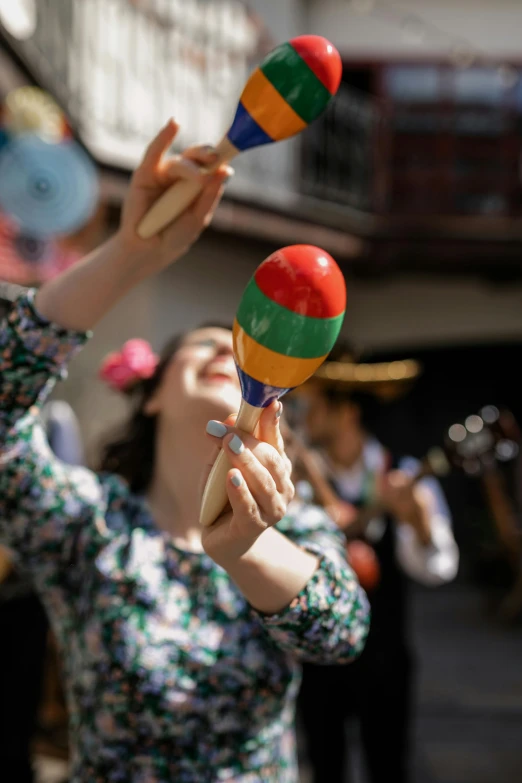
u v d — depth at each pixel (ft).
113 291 4.18
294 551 3.98
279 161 24.62
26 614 8.27
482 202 28.27
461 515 32.99
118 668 4.30
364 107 27.32
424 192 28.25
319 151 25.90
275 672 4.43
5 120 13.93
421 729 14.48
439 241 25.17
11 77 14.15
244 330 2.87
